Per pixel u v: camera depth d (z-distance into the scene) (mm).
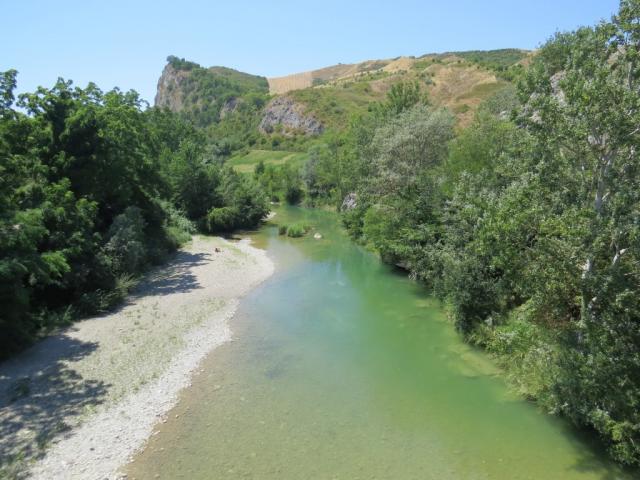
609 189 11453
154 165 35625
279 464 11109
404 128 35688
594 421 10766
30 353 16578
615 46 11078
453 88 108688
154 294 24438
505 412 13438
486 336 16984
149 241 32594
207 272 29500
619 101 10586
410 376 15773
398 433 12477
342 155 61000
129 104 39625
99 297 21516
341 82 182125
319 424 12859
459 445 11938
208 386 14938
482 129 27812
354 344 18547
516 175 13914
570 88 11359
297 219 59781
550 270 11852
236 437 12164
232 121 178875
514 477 10688
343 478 10664
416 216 26391
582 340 12000
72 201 22500
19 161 21125
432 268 24234
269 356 17359
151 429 12406
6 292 16062
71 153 26625
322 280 28562
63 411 12945
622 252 10961
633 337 10891
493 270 17766
